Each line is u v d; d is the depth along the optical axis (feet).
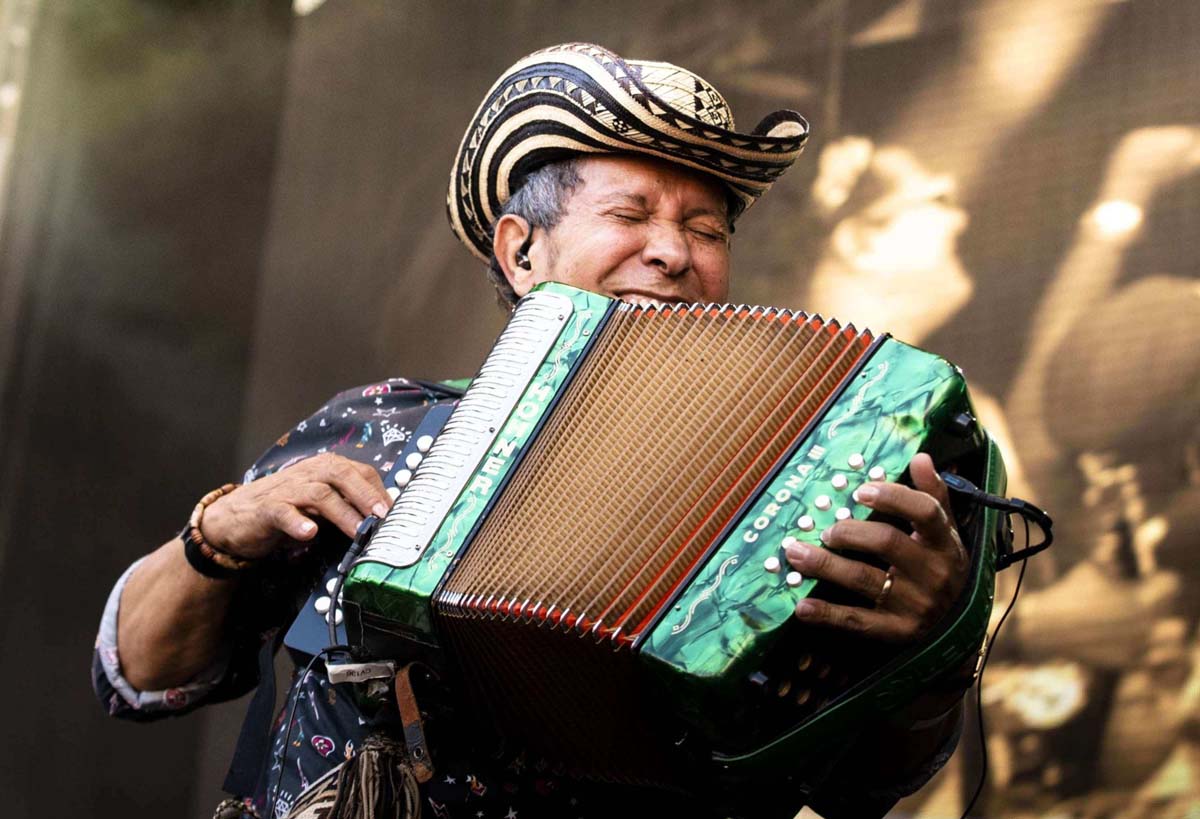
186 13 23.31
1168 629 17.51
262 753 6.12
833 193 21.57
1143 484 18.07
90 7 22.38
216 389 23.00
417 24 25.35
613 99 6.11
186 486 22.45
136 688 6.57
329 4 25.00
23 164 21.68
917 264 20.67
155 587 6.37
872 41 21.74
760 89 22.52
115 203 22.36
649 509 4.91
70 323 21.76
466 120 24.72
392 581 5.15
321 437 6.40
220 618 6.34
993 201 20.21
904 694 4.68
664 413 5.11
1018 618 18.38
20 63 21.93
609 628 4.71
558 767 5.39
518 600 4.85
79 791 20.61
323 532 6.02
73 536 21.18
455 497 5.27
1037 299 19.49
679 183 6.31
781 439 4.90
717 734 4.60
